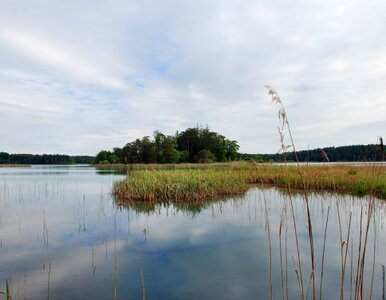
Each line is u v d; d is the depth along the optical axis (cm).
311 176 2078
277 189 2091
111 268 688
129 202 1655
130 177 2152
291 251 784
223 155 9638
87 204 1619
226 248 823
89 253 798
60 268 692
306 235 932
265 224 1089
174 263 715
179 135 9962
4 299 534
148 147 8269
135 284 603
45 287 591
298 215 1222
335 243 837
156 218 1234
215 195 1814
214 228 1048
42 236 967
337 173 2283
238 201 1617
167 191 1734
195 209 1427
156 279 625
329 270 652
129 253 794
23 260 746
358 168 2627
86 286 595
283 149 391
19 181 3173
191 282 606
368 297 528
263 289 573
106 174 4609
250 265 695
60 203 1664
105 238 940
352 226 1020
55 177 3872
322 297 531
